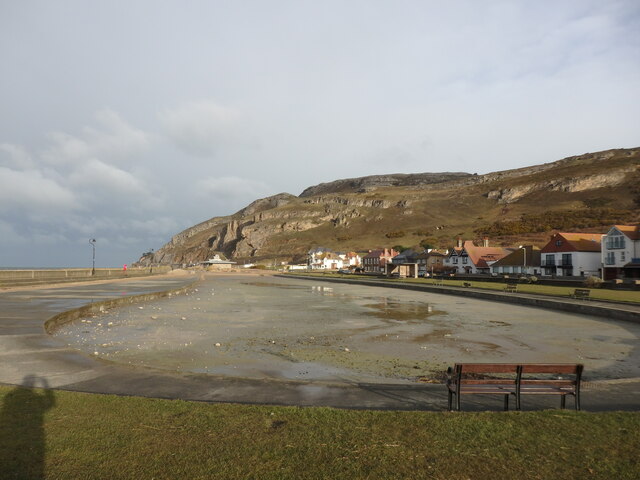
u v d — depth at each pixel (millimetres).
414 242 169500
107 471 4609
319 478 4551
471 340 17734
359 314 26656
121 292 34812
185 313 25766
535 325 22203
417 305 32750
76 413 6398
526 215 163750
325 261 150250
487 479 4625
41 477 4441
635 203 142125
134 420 6152
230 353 14359
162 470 4664
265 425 6059
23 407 6633
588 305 26953
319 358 13797
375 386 8867
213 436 5625
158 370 9523
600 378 11953
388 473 4703
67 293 32344
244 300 36469
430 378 11406
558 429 6070
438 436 5762
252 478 4535
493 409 7465
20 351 11188
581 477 4711
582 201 165500
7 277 39594
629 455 5262
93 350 14359
